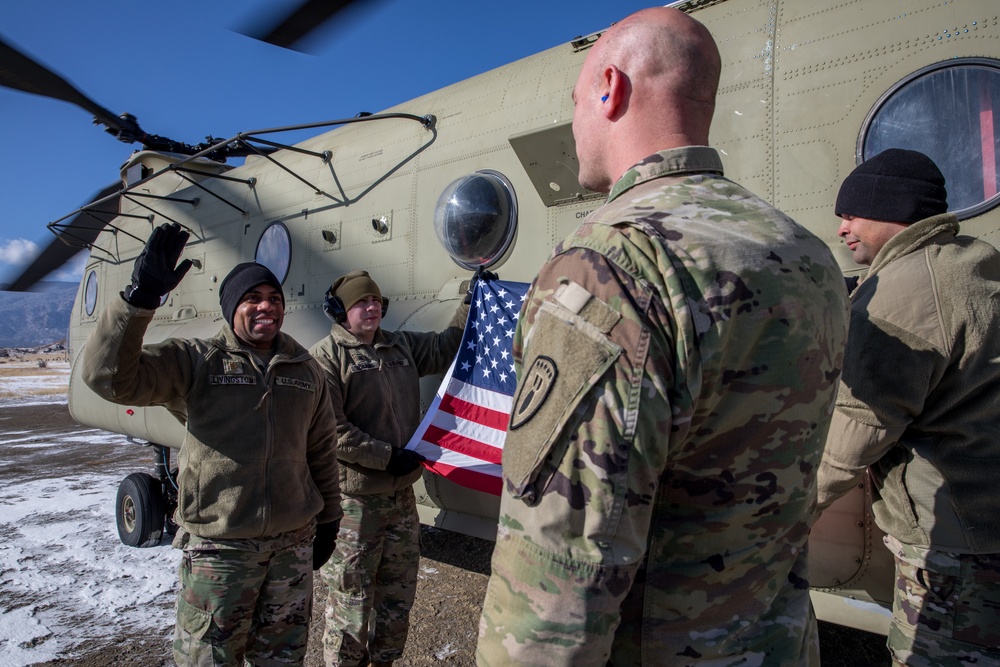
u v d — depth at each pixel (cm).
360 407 271
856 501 202
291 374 228
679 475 92
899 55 225
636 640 95
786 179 244
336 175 434
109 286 724
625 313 85
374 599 270
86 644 326
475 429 271
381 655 267
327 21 242
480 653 89
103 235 747
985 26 209
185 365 219
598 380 84
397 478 262
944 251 153
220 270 529
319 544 243
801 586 102
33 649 321
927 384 147
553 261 97
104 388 197
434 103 387
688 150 102
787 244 94
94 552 464
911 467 155
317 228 439
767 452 90
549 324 90
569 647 81
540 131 282
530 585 84
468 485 261
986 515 144
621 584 82
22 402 1795
